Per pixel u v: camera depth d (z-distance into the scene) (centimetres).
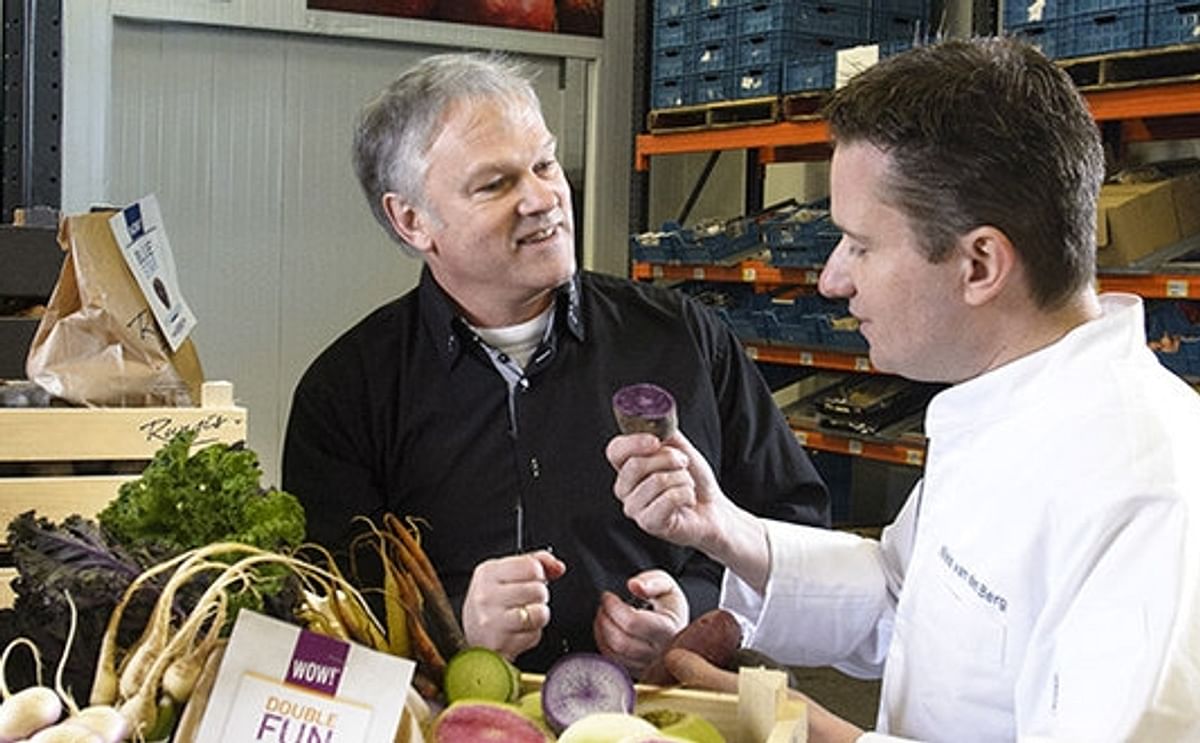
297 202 572
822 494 217
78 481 195
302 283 577
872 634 175
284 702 110
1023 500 128
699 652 146
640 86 621
